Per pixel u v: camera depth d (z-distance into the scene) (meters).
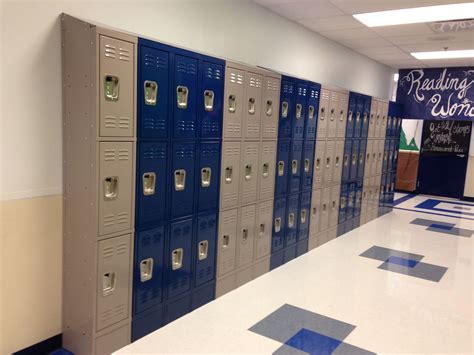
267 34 4.25
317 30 5.05
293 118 4.04
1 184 2.17
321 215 4.91
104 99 2.22
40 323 2.44
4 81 2.13
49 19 2.28
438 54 6.29
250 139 3.47
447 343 2.78
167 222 2.75
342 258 4.51
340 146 5.11
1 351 2.27
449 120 8.19
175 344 2.62
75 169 2.35
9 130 2.17
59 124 2.38
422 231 5.88
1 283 2.23
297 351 2.61
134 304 2.59
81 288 2.40
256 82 3.44
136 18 2.83
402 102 7.90
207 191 3.08
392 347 2.71
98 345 2.40
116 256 2.43
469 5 3.88
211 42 3.54
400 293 3.60
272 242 3.99
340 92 4.90
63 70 2.35
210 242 3.18
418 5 3.91
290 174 4.13
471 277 4.06
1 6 2.08
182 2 3.20
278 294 3.46
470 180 8.62
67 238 2.45
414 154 9.29
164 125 2.61
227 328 2.85
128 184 2.43
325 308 3.23
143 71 2.42
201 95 2.89
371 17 4.41
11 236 2.24
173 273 2.86
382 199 6.84
